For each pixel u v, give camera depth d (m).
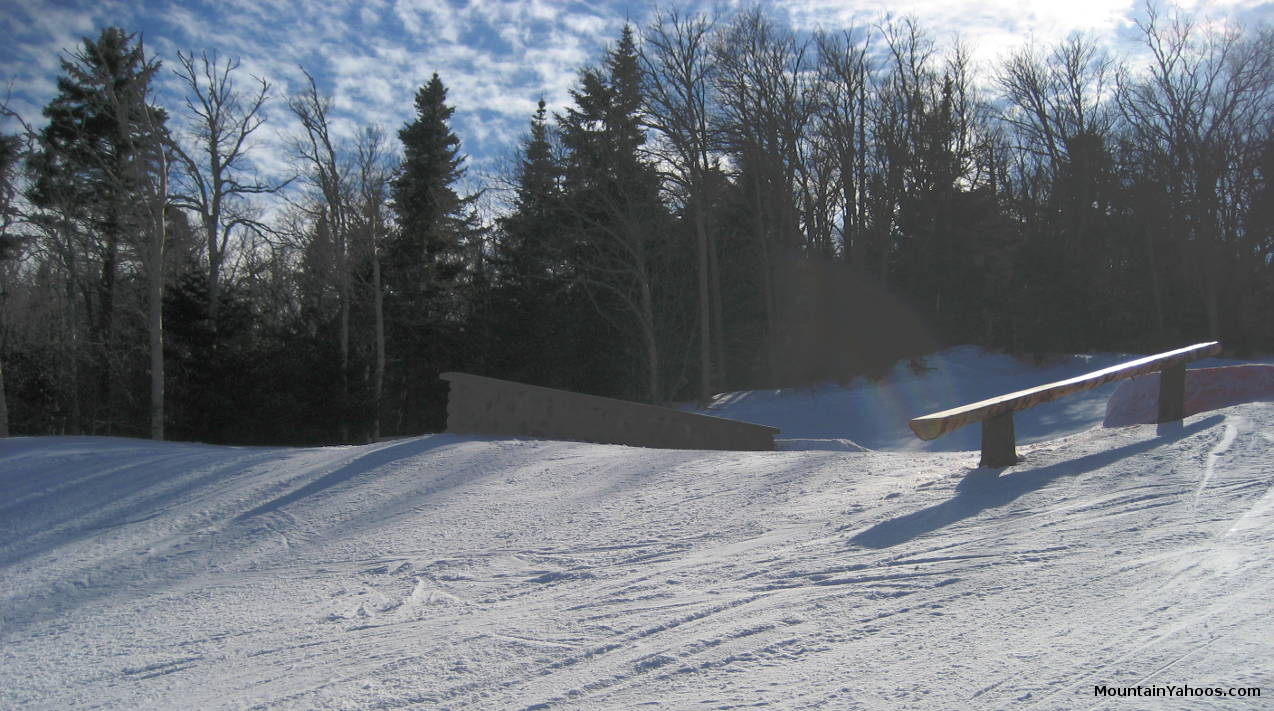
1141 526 5.32
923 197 45.97
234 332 37.28
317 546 8.77
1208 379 9.92
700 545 6.76
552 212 41.38
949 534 5.81
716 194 42.81
